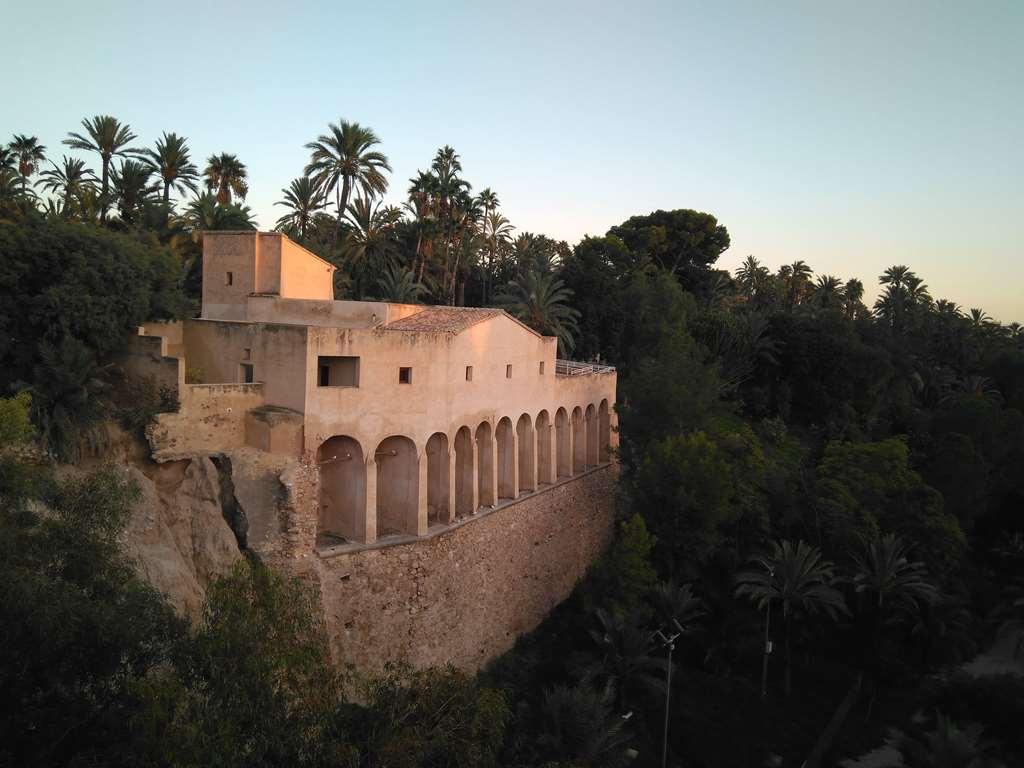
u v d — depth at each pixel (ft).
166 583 83.97
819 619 158.51
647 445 180.24
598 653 130.41
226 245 131.13
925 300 438.40
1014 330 447.42
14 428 67.67
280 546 99.45
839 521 167.63
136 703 48.85
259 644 49.78
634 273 311.27
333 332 104.12
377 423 110.22
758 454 183.21
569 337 228.22
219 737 43.98
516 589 142.00
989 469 224.33
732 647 150.92
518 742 105.19
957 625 161.38
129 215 193.47
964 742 105.70
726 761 124.36
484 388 131.54
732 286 403.34
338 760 48.03
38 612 45.09
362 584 107.14
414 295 218.79
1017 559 208.74
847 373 290.35
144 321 110.22
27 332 97.55
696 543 153.17
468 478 129.29
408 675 60.29
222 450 100.07
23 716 46.83
